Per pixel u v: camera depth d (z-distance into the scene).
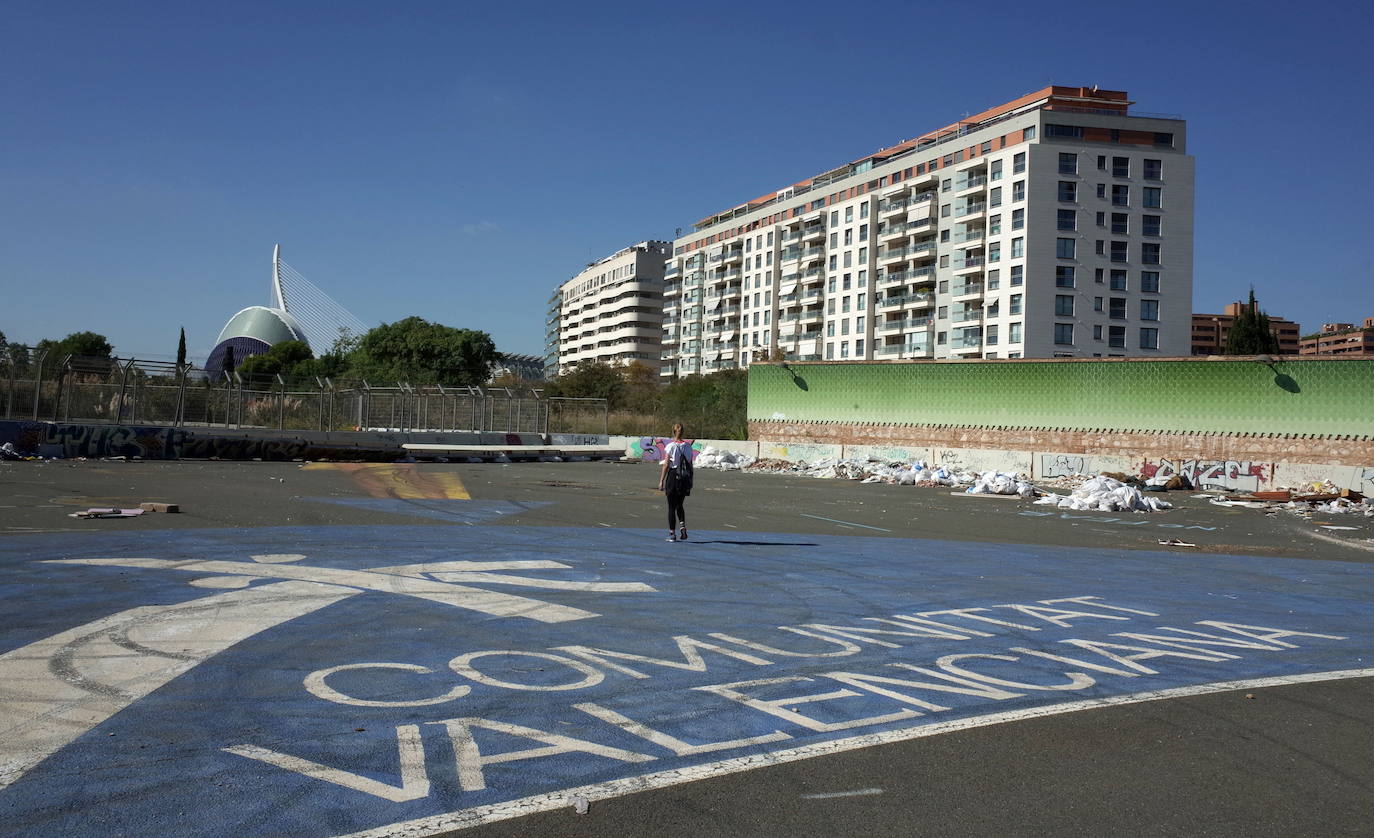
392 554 12.47
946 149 90.31
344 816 4.35
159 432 33.12
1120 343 80.81
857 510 22.72
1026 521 21.67
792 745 5.51
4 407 31.59
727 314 121.00
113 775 4.77
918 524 19.83
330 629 8.05
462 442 44.56
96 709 5.81
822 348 104.81
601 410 52.09
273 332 145.12
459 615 8.78
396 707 6.00
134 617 8.27
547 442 48.53
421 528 15.62
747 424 49.16
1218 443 35.66
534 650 7.56
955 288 87.50
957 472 35.31
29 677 6.44
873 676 7.14
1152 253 81.75
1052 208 79.94
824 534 17.16
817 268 106.00
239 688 6.32
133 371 35.25
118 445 32.19
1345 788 5.04
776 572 12.17
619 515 19.31
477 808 4.48
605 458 45.88
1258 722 6.23
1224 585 12.54
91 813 4.30
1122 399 37.97
